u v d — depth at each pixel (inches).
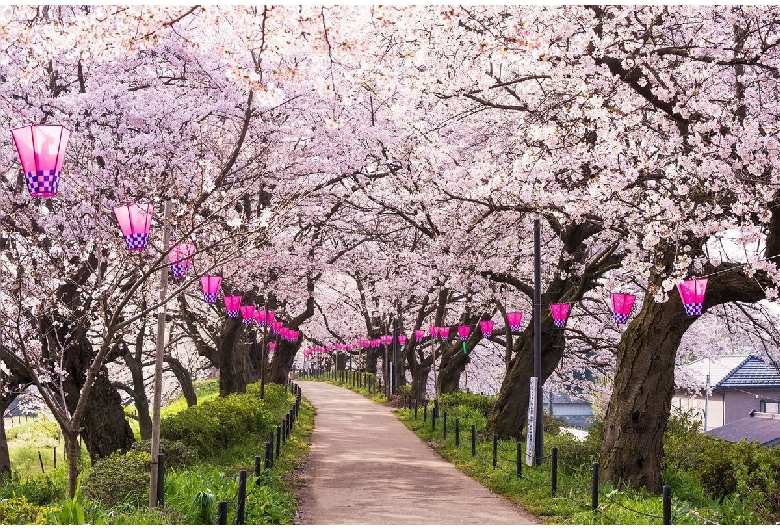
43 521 291.7
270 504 393.7
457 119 611.8
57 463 1181.1
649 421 477.1
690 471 511.2
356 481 529.0
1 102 557.0
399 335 1400.1
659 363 478.9
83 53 373.4
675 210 403.2
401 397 1309.1
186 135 628.4
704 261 470.6
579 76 417.4
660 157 486.6
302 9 348.2
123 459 442.3
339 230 959.0
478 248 695.1
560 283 734.5
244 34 365.1
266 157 745.0
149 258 408.8
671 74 440.5
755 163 398.0
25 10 374.6
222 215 493.7
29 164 253.3
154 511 350.6
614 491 417.1
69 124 576.4
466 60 483.2
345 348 2073.1
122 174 561.0
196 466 494.0
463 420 865.5
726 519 382.3
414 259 826.8
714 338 1024.9
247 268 797.2
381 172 858.8
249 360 1355.8
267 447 517.7
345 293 1647.4
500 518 403.2
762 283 422.9
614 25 445.1
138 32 367.9
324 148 779.4
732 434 1052.5
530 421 565.3
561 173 605.6
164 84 686.5
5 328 376.5
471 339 1043.3
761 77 469.7
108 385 609.0
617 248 669.9
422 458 657.6
